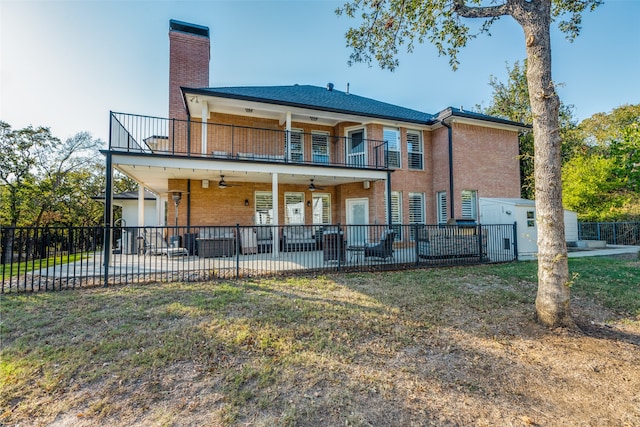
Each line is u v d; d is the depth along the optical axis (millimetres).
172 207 11844
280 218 13469
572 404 2643
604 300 5613
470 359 3424
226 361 3293
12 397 2672
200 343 3670
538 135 4574
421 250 9734
